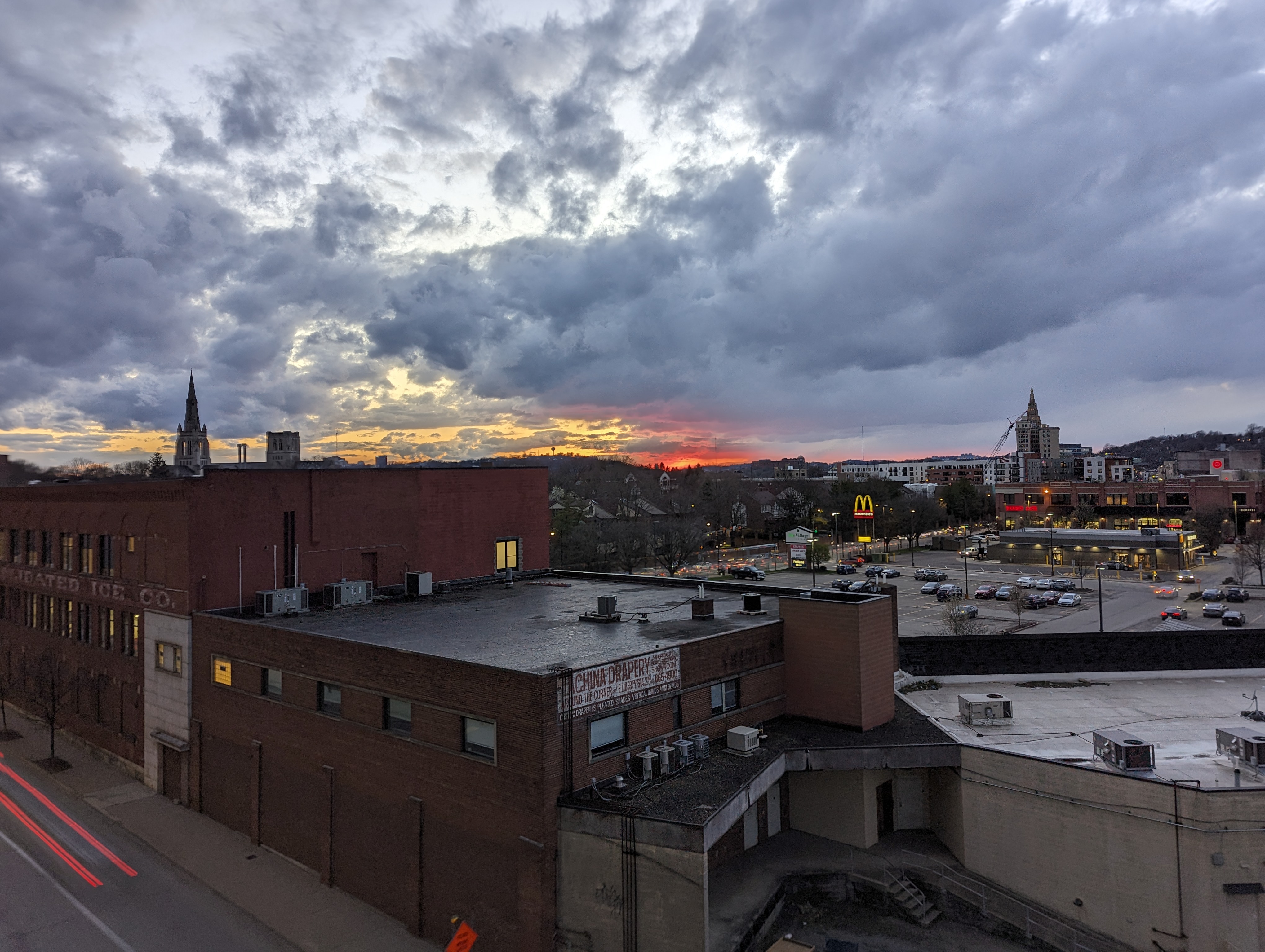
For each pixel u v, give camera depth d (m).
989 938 22.00
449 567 39.44
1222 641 36.75
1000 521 165.62
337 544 34.81
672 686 23.16
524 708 19.17
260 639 27.05
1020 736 27.48
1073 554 116.19
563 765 19.44
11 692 42.72
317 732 24.83
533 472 44.03
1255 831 20.77
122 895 23.45
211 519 30.50
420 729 21.73
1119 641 37.03
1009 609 77.81
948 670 36.62
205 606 30.23
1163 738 27.27
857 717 26.62
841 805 26.36
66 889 23.80
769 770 22.61
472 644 24.67
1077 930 22.53
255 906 22.80
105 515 35.28
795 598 28.56
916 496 170.75
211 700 29.06
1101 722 29.38
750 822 25.84
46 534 40.47
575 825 18.91
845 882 23.91
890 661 28.61
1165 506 147.88
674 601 34.44
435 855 21.14
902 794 27.64
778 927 22.05
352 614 31.20
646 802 19.34
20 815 29.61
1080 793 22.88
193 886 24.05
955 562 121.94
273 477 32.56
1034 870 23.56
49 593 39.56
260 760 26.73
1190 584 93.19
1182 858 21.17
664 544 106.19
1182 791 21.25
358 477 35.69
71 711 37.75
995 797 24.38
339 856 23.84
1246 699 32.53
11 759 35.88
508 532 42.50
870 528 137.38
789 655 28.31
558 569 44.88
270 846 26.31
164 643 31.33
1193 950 20.92
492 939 19.62
